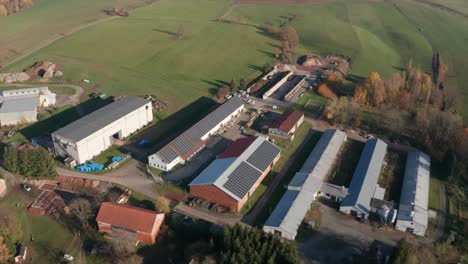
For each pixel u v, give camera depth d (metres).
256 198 100.25
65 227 88.75
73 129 111.31
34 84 159.50
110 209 86.62
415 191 100.88
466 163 112.56
